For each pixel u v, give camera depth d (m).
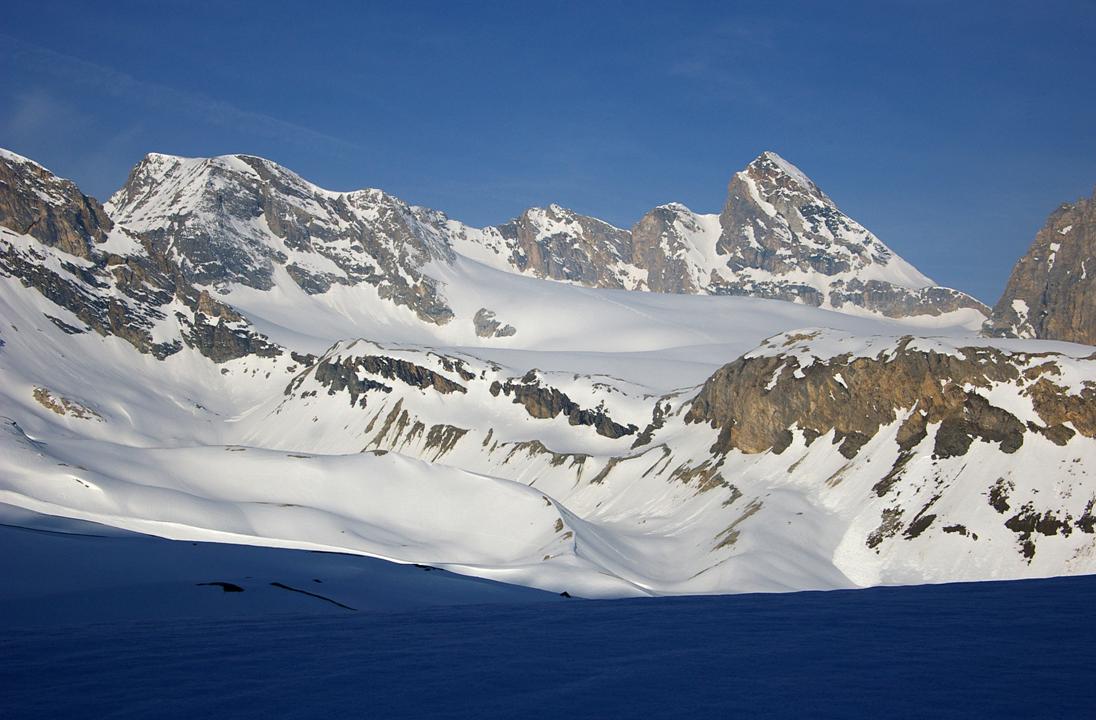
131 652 57.09
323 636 63.50
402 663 52.09
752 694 44.09
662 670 49.38
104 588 96.12
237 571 112.56
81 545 119.88
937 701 42.31
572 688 45.72
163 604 88.62
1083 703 41.75
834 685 45.47
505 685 46.47
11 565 106.56
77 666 52.44
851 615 70.19
